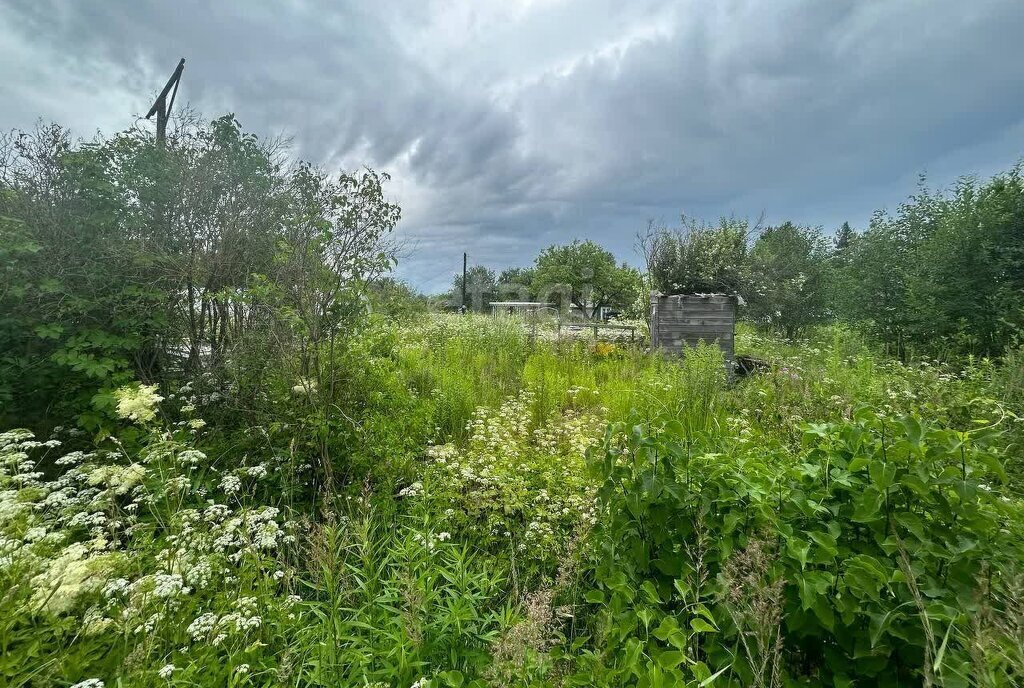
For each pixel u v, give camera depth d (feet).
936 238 31.58
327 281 13.87
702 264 50.90
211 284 15.78
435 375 21.03
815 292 52.16
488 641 6.73
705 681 4.40
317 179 14.83
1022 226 28.60
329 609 6.95
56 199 14.48
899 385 18.07
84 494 8.66
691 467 6.52
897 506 5.48
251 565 7.93
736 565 5.52
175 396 14.60
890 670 5.03
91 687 5.11
